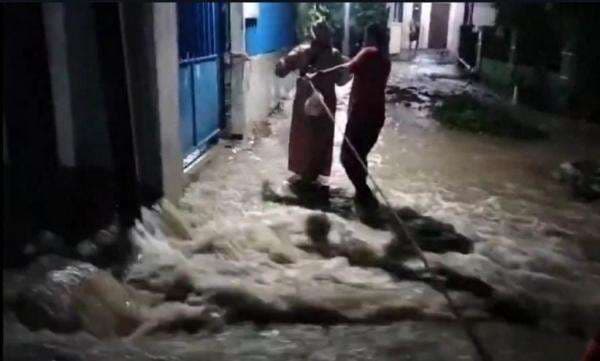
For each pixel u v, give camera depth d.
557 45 13.81
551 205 6.69
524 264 4.90
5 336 3.21
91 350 3.24
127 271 4.22
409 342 3.56
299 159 6.75
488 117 11.61
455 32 30.59
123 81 4.64
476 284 4.40
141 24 5.02
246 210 5.91
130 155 4.75
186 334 3.63
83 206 4.64
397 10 33.72
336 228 5.43
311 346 3.49
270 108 11.95
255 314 3.87
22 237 4.06
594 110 12.00
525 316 4.00
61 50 4.66
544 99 13.67
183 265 4.38
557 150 9.55
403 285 4.38
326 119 6.61
